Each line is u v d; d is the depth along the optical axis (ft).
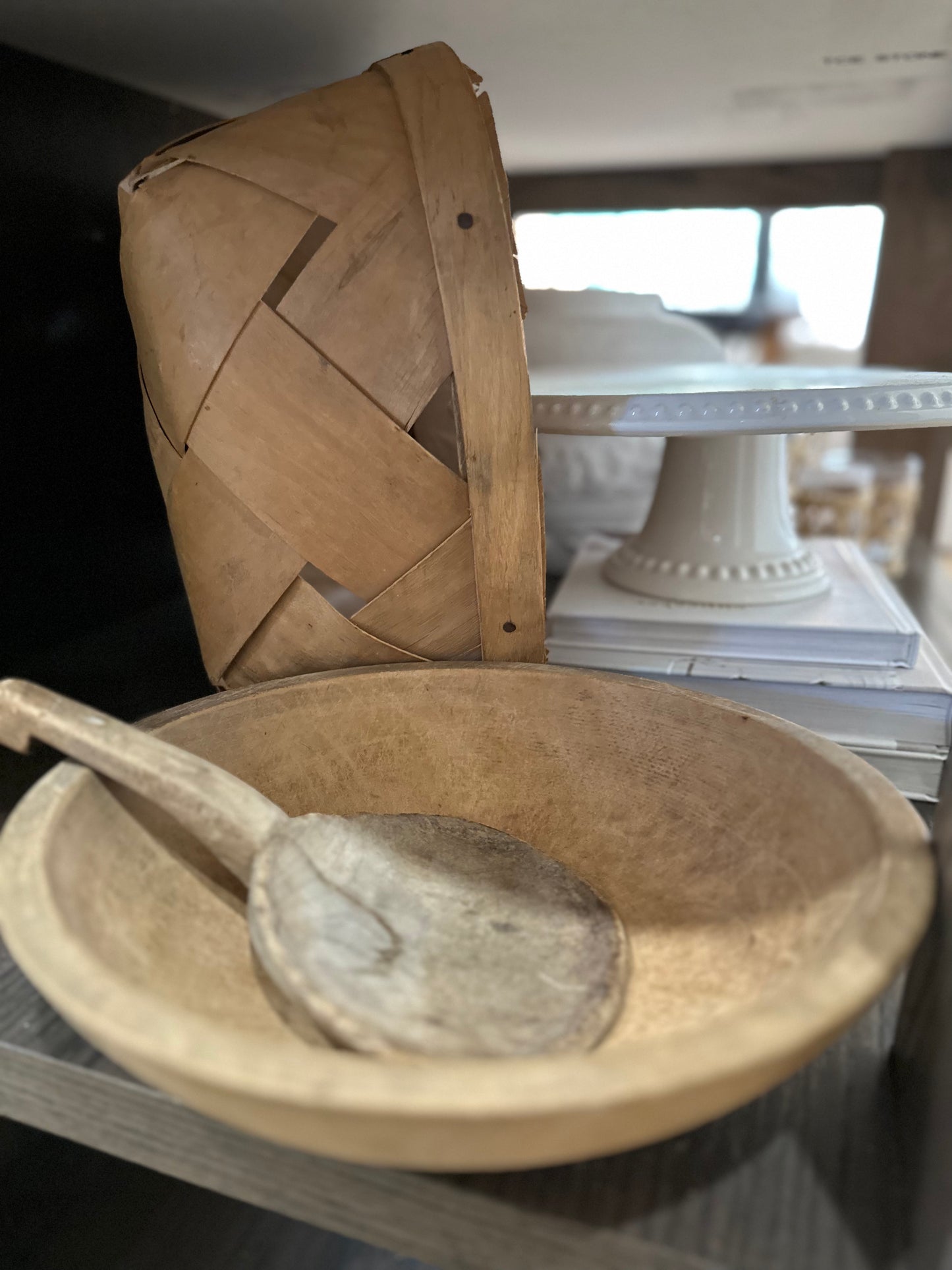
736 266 5.20
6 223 1.72
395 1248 0.90
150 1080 0.74
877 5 1.55
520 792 1.34
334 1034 0.87
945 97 2.15
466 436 1.23
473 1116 0.63
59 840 0.93
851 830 0.96
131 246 1.26
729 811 1.17
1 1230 1.39
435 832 1.23
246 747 1.28
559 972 1.01
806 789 1.07
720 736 1.20
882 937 0.77
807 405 1.22
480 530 1.28
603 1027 0.94
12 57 1.70
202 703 1.25
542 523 1.28
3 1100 1.03
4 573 1.80
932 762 1.55
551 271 3.95
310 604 1.36
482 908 1.10
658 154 2.85
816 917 0.93
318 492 1.28
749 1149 0.92
